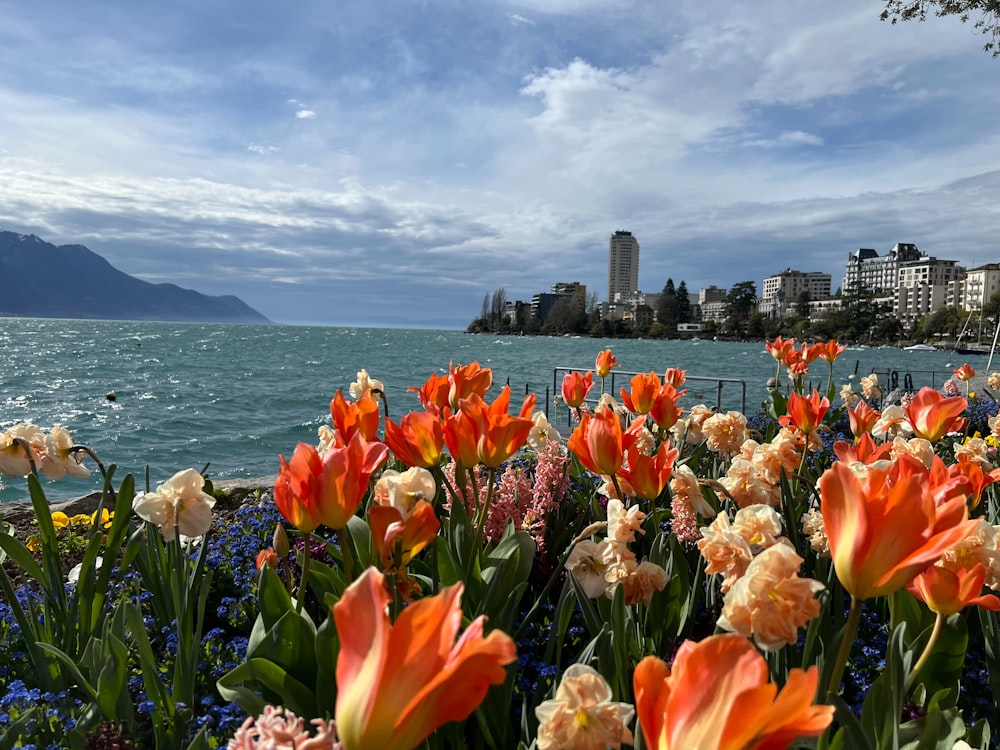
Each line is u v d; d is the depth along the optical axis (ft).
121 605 7.68
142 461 46.14
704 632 8.20
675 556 7.43
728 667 2.55
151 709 6.06
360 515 10.41
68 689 7.33
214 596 10.64
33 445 8.07
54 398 80.94
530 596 9.76
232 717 6.33
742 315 506.07
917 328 422.00
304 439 55.06
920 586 4.91
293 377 116.78
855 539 3.62
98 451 49.26
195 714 7.03
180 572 7.42
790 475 8.63
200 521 6.79
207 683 7.81
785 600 3.93
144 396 84.17
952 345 344.08
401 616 2.50
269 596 6.43
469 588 7.10
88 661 7.00
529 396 7.77
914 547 3.52
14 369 120.26
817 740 4.74
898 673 4.54
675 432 13.56
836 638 5.24
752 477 7.52
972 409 28.73
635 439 7.53
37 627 7.74
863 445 8.17
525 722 5.49
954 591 4.73
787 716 2.39
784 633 3.92
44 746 6.14
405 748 2.46
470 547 7.23
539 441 11.62
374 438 7.82
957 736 5.01
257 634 6.20
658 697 2.80
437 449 7.05
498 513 9.87
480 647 2.43
